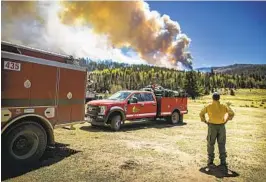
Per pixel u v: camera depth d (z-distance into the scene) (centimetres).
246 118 1833
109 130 1001
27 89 506
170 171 521
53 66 569
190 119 1580
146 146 741
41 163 534
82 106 666
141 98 1127
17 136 491
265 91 15850
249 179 498
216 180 482
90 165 534
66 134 862
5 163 488
